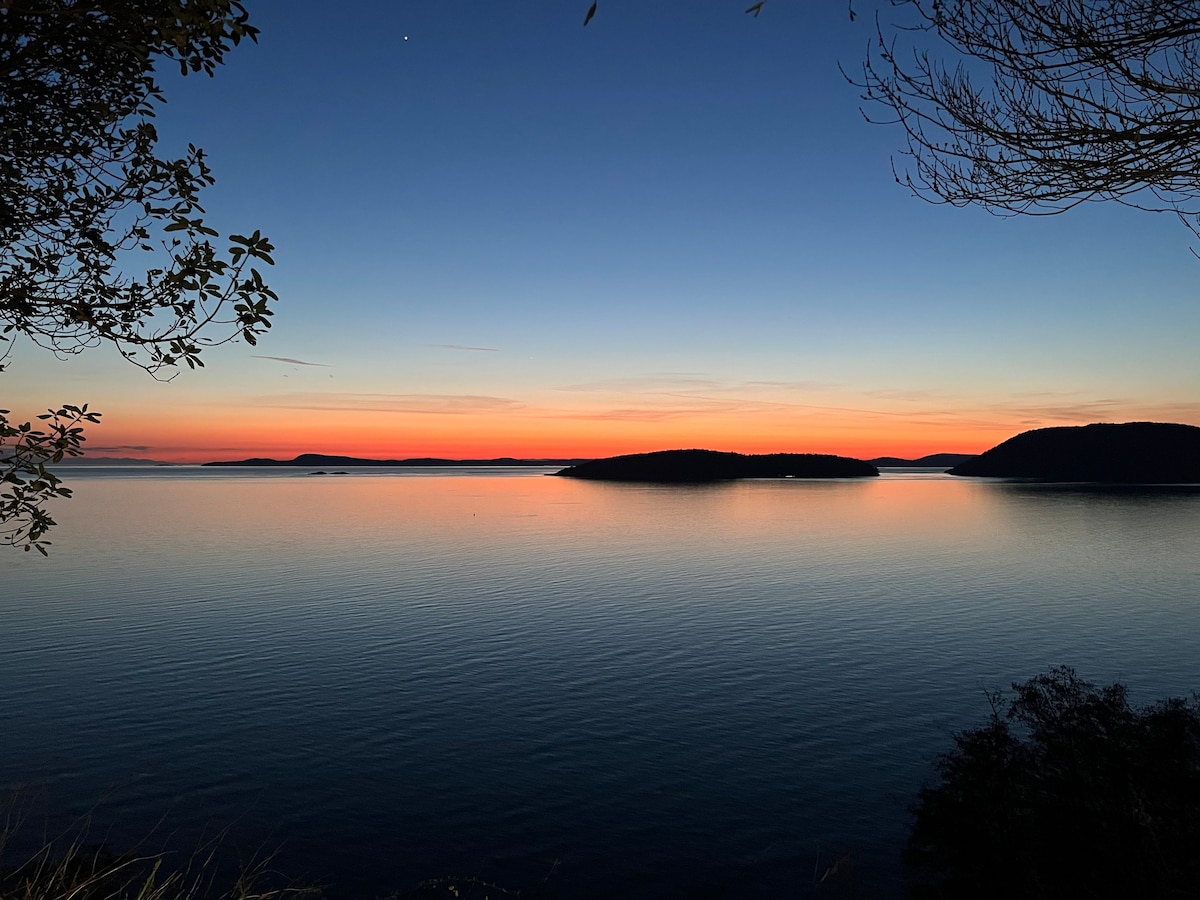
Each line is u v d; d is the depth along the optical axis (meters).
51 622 50.12
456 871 18.06
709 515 176.88
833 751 26.50
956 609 59.03
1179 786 13.52
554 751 26.47
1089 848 13.81
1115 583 74.88
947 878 16.47
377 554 95.62
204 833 19.67
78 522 143.25
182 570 78.06
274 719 29.78
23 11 3.32
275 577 73.56
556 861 18.58
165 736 27.53
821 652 43.19
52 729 28.19
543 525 145.88
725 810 21.58
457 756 25.91
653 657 41.53
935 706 32.12
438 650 42.88
